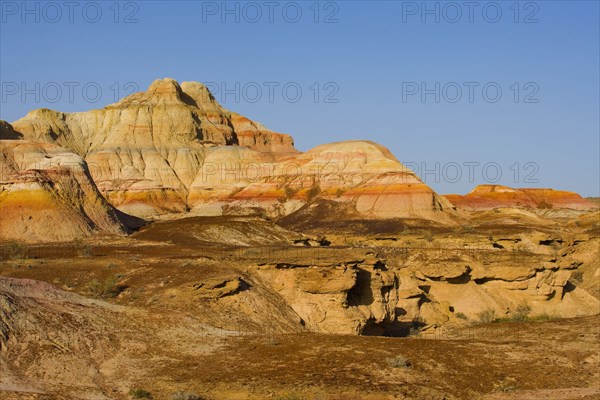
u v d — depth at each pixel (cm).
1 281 4688
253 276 5928
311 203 16400
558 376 4553
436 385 4212
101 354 4297
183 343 4628
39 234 8806
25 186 9225
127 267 6228
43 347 4150
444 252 7269
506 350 4994
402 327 6278
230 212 17288
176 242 8988
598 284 8331
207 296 5444
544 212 18762
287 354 4500
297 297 5778
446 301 6725
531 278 6906
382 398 3891
